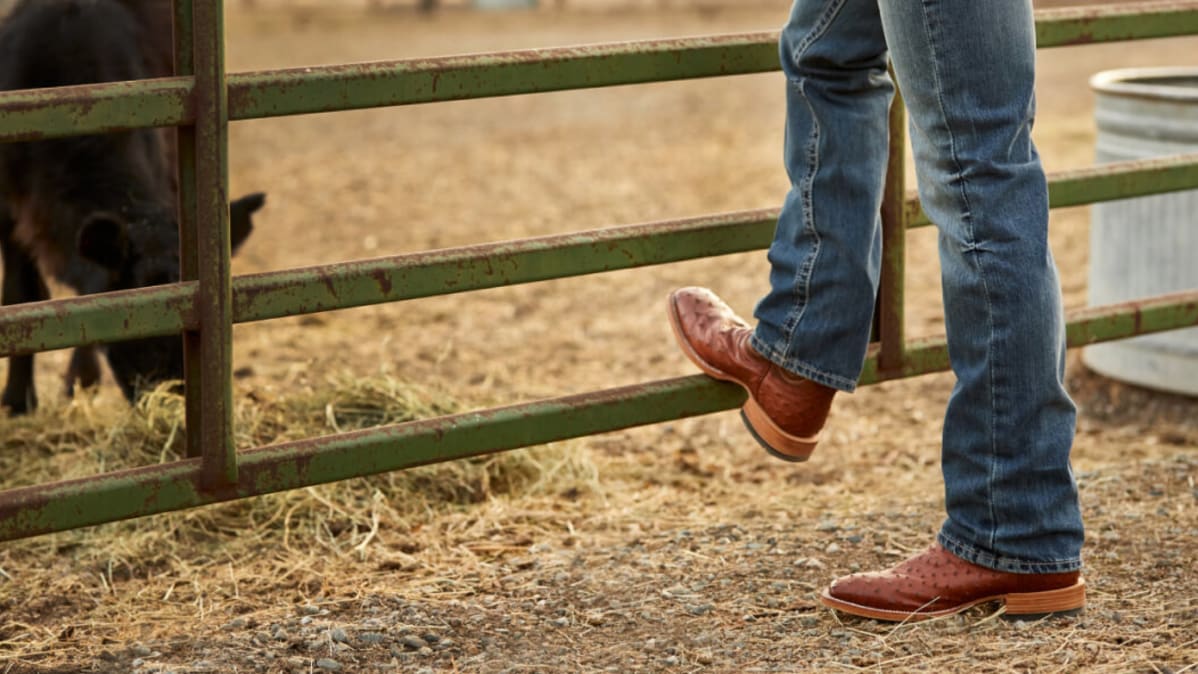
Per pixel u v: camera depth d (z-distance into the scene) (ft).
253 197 15.03
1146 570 9.39
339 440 8.68
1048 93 44.14
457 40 55.98
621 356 18.29
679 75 9.57
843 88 8.23
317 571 10.43
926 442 14.47
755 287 21.93
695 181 30.25
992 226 7.70
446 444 8.96
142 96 7.88
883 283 10.18
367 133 38.09
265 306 8.40
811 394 8.68
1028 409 7.92
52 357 18.80
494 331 19.69
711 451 14.38
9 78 15.84
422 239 25.03
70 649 8.94
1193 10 11.54
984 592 8.34
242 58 48.03
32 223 15.43
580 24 64.90
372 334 19.47
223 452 8.35
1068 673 7.70
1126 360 15.69
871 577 8.62
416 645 8.64
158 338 13.80
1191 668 7.69
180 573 10.61
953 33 7.43
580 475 13.07
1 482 12.92
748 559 10.11
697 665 8.20
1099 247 15.94
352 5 77.00
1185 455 12.57
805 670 7.99
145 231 14.35
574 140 36.45
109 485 8.07
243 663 8.40
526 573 10.02
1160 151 14.46
